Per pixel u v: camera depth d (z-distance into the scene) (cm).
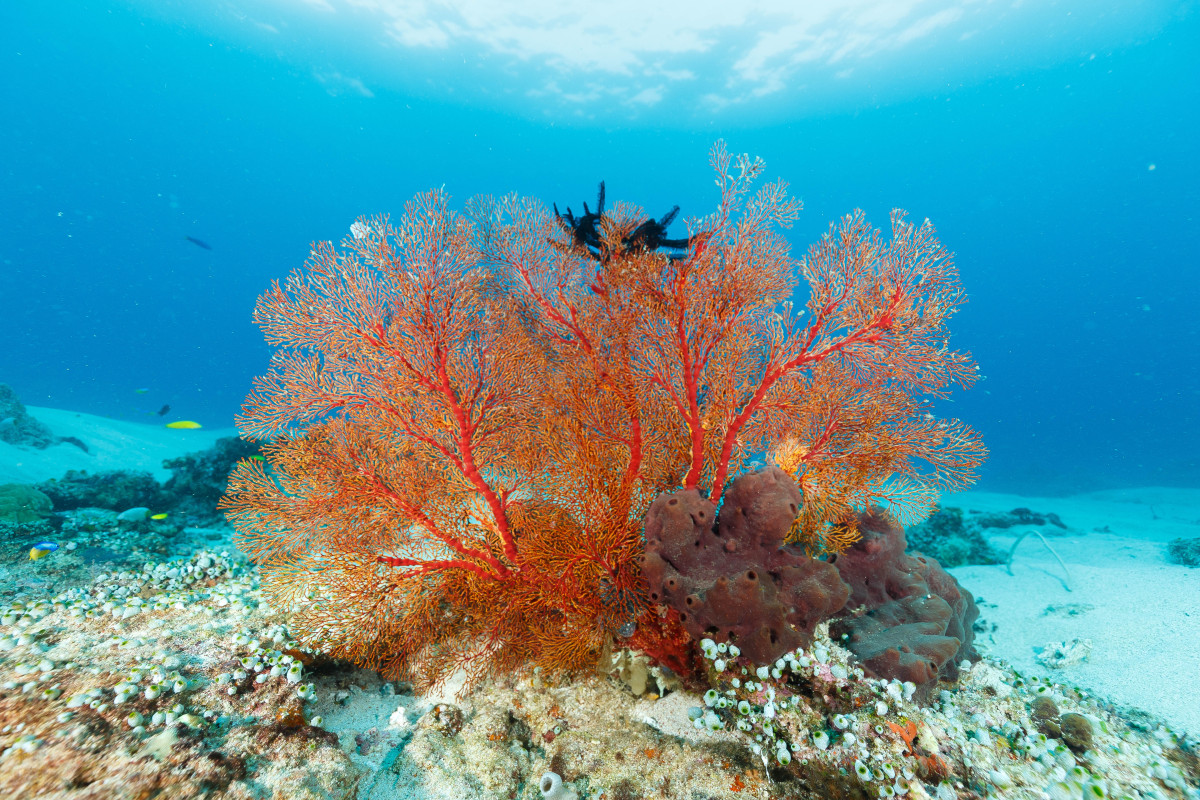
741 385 334
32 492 783
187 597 397
